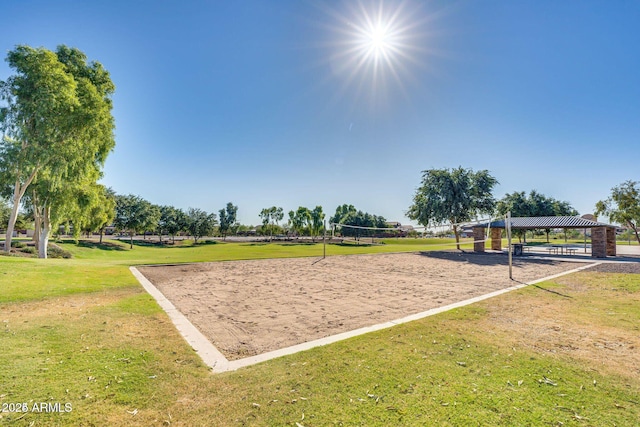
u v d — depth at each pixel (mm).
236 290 9969
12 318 6020
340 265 17625
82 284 9625
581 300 7879
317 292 9695
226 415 2934
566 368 3965
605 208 26062
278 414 2951
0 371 3713
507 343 4848
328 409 3033
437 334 5262
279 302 8258
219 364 4082
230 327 6016
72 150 17609
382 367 3969
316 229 61375
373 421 2842
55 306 7023
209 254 28078
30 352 4328
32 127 17469
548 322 5980
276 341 5207
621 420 2871
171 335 5207
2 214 36938
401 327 5668
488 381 3604
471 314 6551
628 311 6809
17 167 17422
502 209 39781
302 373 3805
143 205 41969
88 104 18000
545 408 3057
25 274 10055
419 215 30859
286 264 17984
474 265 17391
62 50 19469
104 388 3381
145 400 3178
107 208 29797
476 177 30078
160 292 9164
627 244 39969
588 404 3137
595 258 19391
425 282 11625
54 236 36094
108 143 20594
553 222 22578
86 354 4297
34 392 3262
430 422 2828
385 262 19250
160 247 42562
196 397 3248
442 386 3484
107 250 32688
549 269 14773
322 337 5398
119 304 7352
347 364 4062
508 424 2805
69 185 18828
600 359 4258
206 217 54781
